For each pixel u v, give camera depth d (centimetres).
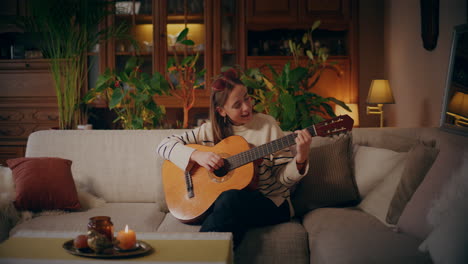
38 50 450
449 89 210
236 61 450
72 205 192
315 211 184
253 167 169
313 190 188
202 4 452
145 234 129
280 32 473
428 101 355
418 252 125
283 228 164
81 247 112
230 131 182
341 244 138
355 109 411
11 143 435
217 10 447
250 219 160
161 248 116
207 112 479
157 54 450
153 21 450
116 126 483
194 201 171
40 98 435
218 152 176
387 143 203
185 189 176
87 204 200
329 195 187
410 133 210
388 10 457
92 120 479
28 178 188
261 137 180
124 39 452
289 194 180
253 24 443
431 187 140
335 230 153
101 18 381
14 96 438
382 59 476
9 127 441
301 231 162
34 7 353
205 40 449
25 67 435
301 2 439
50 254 111
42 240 124
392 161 183
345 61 441
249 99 178
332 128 159
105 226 114
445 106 211
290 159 174
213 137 185
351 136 214
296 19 439
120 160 221
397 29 430
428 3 339
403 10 412
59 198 189
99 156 222
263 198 166
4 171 193
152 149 221
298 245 157
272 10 440
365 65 478
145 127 289
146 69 458
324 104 276
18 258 108
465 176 123
